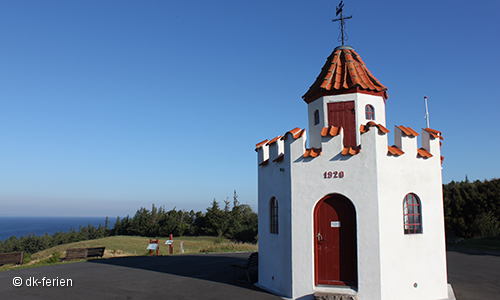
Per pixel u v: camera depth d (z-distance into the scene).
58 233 87.81
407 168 10.41
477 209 32.72
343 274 9.90
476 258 20.23
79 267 16.86
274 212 11.85
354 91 11.61
